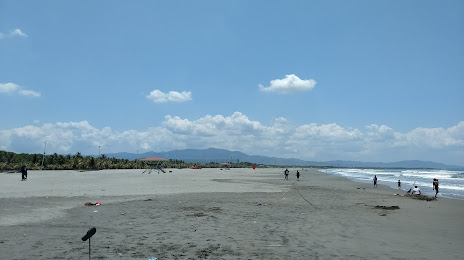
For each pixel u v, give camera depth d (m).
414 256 9.81
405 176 100.31
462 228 14.46
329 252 10.12
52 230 12.77
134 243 10.88
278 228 13.89
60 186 37.28
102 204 21.19
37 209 18.58
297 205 22.38
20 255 9.16
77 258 8.98
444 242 11.67
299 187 42.25
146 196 26.83
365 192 36.03
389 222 15.91
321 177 83.00
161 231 12.91
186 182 49.25
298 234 12.72
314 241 11.57
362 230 13.74
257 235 12.43
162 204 21.52
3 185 37.62
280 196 28.69
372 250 10.44
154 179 56.84
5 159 111.12
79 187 36.03
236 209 19.67
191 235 12.26
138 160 147.50
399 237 12.46
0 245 10.27
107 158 151.75
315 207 21.39
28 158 122.88
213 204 21.95
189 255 9.54
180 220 15.49
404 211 20.14
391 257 9.66
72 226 13.67
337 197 28.77
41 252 9.52
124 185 40.41
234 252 9.96
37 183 42.12
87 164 117.31
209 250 10.15
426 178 85.00
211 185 42.72
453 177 94.06
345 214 18.34
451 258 9.62
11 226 13.50
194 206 20.72
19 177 58.22
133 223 14.57
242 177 73.62
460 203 25.19
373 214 18.56
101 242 10.94
